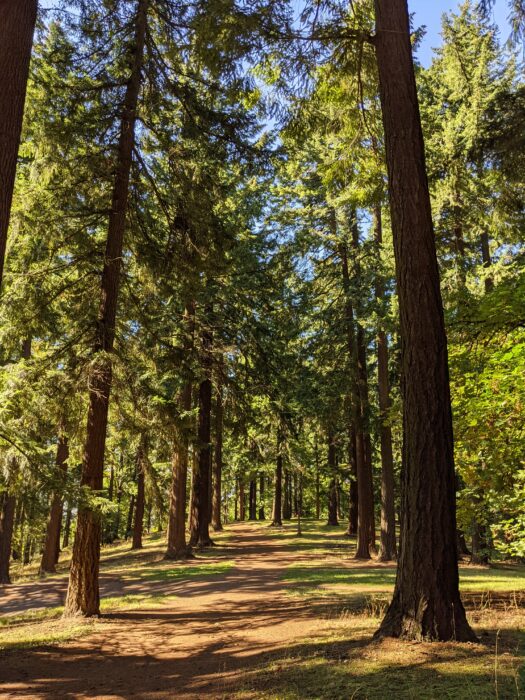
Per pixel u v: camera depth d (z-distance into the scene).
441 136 16.50
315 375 20.97
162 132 11.62
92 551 9.83
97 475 9.99
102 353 9.55
